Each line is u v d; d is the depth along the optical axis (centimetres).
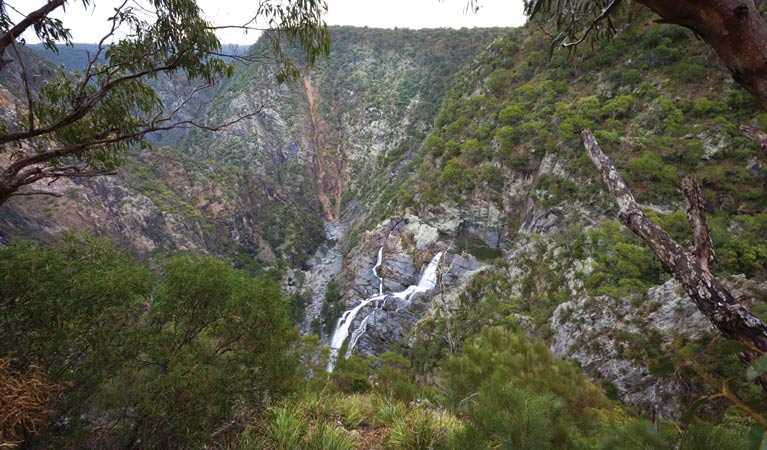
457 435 338
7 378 278
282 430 473
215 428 464
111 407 426
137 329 430
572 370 460
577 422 383
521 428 308
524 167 5712
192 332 502
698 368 102
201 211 8344
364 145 13975
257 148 12769
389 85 15012
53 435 361
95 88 469
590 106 5003
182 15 456
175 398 414
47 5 382
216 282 498
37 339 351
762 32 113
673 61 4841
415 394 690
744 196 3581
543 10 294
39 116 466
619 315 2400
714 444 196
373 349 5066
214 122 13688
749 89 122
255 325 512
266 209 10069
